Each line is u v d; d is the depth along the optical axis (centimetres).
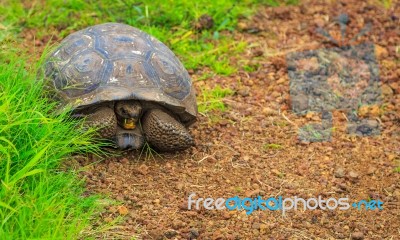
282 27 1048
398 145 779
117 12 1004
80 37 730
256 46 991
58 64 708
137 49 711
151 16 995
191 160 720
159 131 692
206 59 930
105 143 689
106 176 674
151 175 687
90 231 582
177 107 693
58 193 589
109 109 687
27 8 1019
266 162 731
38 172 587
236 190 677
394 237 621
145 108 702
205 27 998
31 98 658
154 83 692
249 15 1052
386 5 1118
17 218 551
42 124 644
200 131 779
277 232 620
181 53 937
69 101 680
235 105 844
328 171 721
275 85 898
